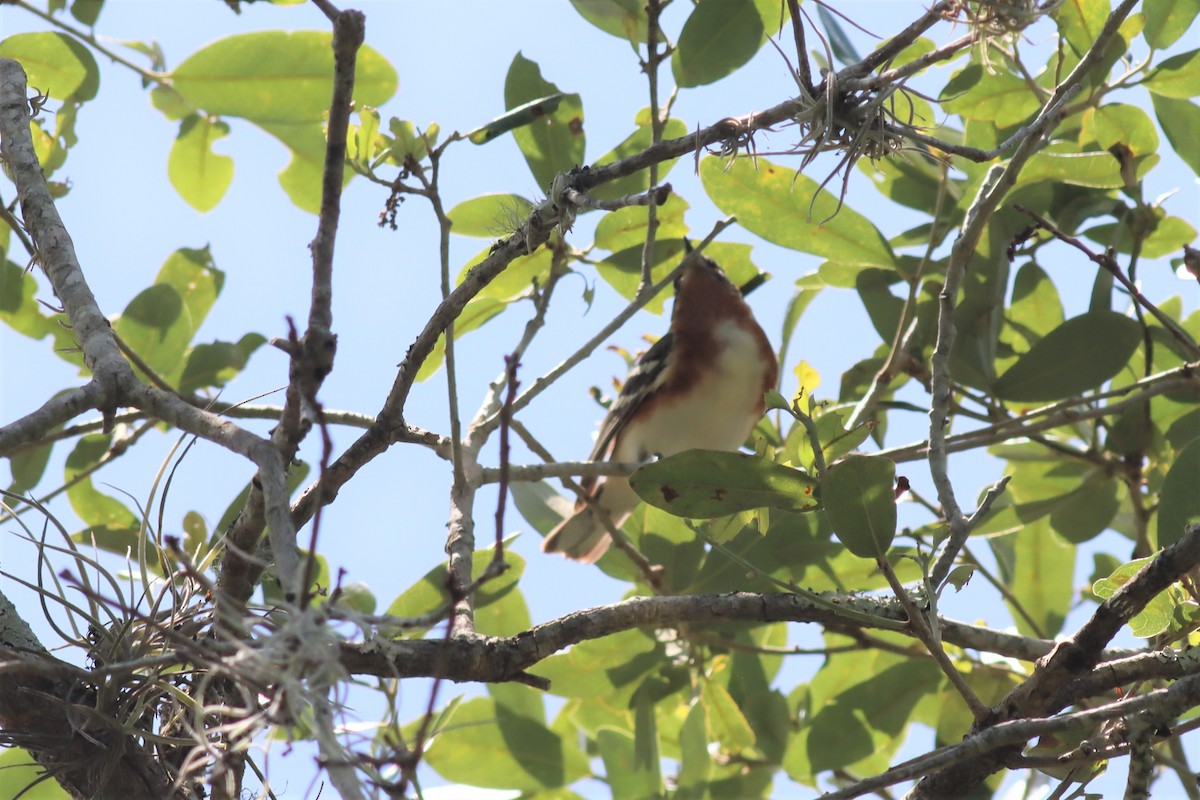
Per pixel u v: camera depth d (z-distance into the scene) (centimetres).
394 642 625
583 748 1112
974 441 920
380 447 713
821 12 930
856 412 905
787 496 654
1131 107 941
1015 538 1138
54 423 608
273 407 988
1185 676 596
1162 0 875
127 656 661
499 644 668
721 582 997
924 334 1020
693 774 963
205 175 1127
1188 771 786
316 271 614
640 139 995
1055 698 634
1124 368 1029
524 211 873
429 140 797
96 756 659
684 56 902
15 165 757
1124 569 709
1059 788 621
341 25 587
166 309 1045
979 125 1007
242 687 502
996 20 680
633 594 1096
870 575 1000
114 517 1054
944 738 1020
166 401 614
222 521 838
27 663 520
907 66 660
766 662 1116
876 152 664
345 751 434
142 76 1003
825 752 1013
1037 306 1078
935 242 1020
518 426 916
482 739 1023
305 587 441
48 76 1003
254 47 1005
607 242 1040
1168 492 776
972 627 779
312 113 1029
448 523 764
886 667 1089
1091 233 1097
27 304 1093
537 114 876
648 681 1031
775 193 996
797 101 666
